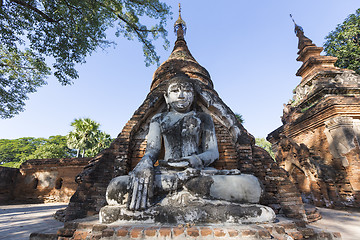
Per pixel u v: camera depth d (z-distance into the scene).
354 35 13.62
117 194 3.13
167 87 4.71
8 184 14.02
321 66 10.84
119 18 10.05
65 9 7.91
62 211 6.25
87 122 23.08
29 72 10.70
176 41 8.63
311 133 9.91
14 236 4.08
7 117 11.05
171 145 4.13
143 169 3.23
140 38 10.65
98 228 2.73
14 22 8.00
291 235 2.81
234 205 2.94
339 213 6.45
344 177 7.88
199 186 3.10
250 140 4.86
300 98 11.66
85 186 4.38
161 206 2.97
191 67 6.46
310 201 8.59
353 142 7.83
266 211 2.93
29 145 42.50
